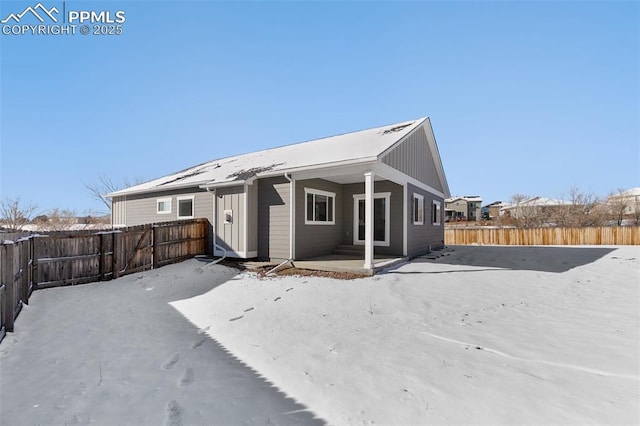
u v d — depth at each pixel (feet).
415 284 23.77
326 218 39.17
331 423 7.70
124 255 27.66
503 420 7.56
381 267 28.84
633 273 28.37
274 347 12.99
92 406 8.70
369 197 27.99
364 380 9.80
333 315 17.01
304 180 34.99
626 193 121.08
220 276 27.37
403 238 37.09
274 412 8.28
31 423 7.91
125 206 50.19
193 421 7.94
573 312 17.16
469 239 70.13
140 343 13.78
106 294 22.33
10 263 14.90
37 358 12.08
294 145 48.98
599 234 60.29
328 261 32.37
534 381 9.44
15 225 68.80
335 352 12.17
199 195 38.78
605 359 10.89
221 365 11.43
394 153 33.45
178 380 10.27
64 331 15.21
